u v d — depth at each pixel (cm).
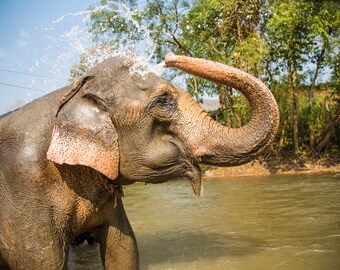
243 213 766
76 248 612
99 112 368
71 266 535
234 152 347
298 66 1559
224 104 1700
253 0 1516
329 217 706
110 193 407
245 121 1603
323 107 1656
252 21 1580
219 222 708
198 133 360
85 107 371
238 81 338
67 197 390
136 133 362
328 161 1443
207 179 1279
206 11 1545
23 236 380
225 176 1323
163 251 566
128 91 365
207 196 959
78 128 363
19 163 382
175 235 641
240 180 1219
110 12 1636
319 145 1545
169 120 362
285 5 1380
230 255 537
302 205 809
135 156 365
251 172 1357
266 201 864
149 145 363
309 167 1386
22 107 420
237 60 1484
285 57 1498
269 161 1468
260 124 340
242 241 595
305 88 1745
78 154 357
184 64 344
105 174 358
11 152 390
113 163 362
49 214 383
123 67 375
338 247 545
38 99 417
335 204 806
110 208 420
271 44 1499
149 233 659
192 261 523
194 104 373
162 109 362
